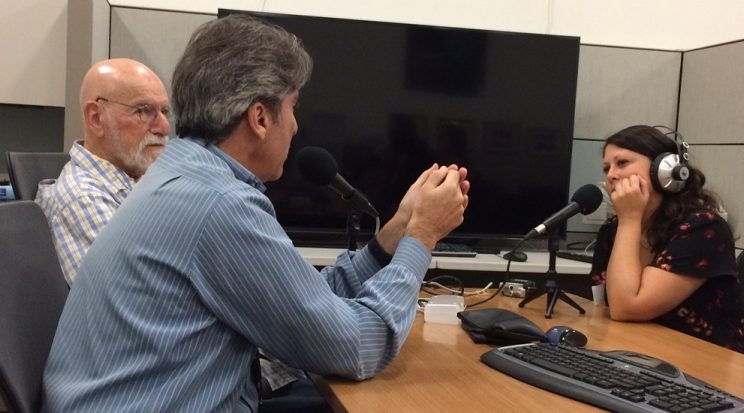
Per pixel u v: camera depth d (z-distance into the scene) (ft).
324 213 9.34
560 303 5.66
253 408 3.43
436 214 3.82
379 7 10.29
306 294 3.15
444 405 3.08
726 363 3.95
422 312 5.06
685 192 5.57
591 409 3.05
